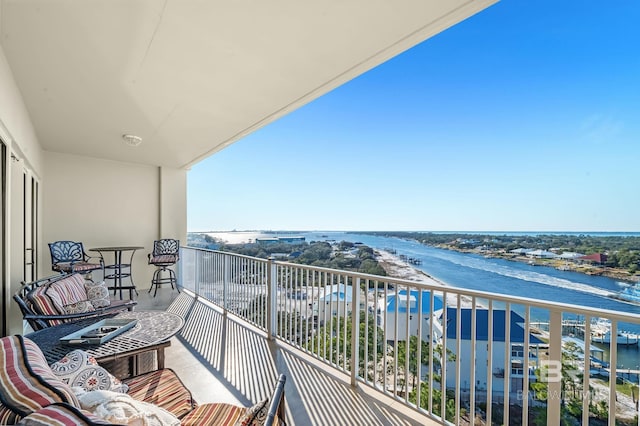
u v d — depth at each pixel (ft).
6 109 8.03
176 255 19.56
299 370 8.77
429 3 5.94
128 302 10.62
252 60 7.95
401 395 7.98
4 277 9.02
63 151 17.21
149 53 7.61
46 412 2.28
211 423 4.32
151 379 5.62
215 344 10.70
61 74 8.61
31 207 13.73
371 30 6.77
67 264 15.34
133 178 20.25
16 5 5.84
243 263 13.44
